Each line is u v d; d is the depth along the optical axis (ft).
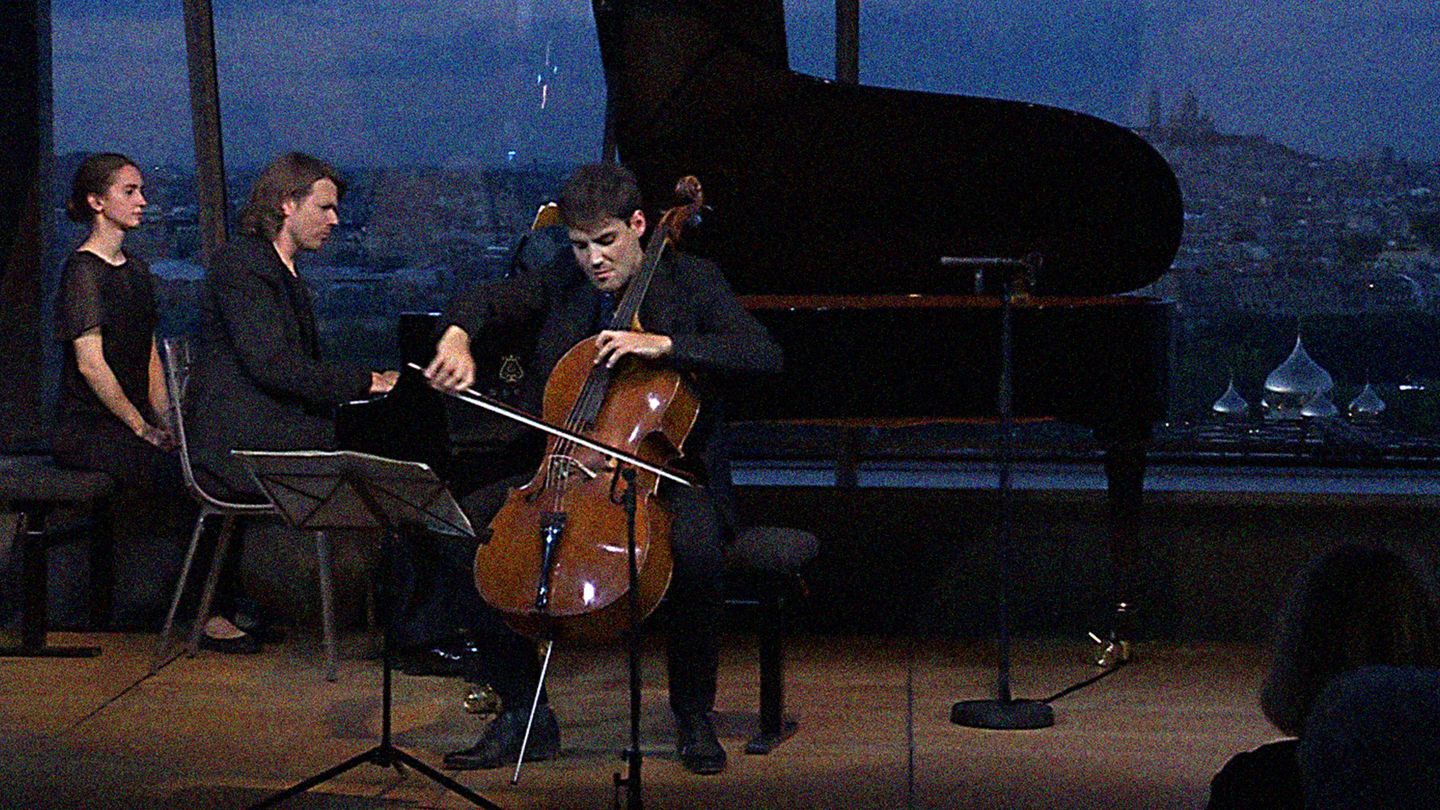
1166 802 16.66
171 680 21.59
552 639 16.53
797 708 20.15
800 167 23.21
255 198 21.56
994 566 24.73
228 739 19.02
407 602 21.56
